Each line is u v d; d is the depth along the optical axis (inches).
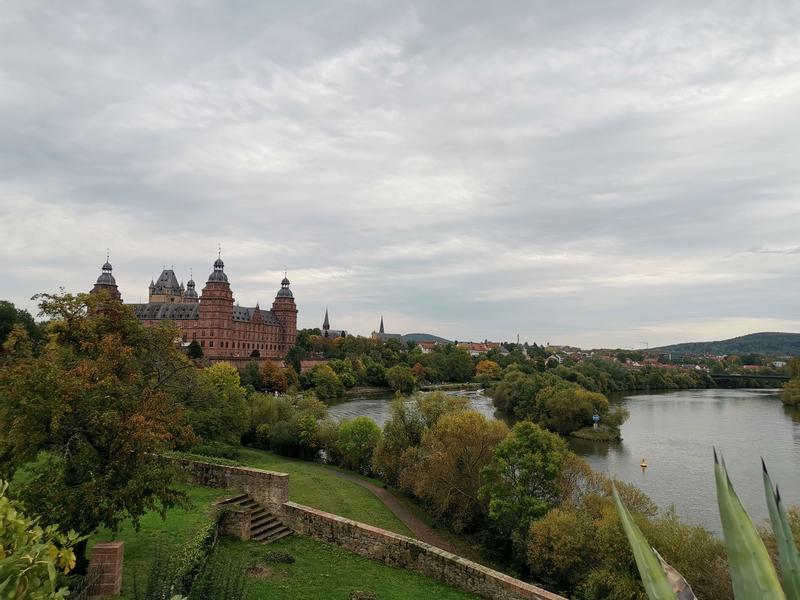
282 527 1238.9
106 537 957.8
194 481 1365.7
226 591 644.7
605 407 3676.2
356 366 7372.1
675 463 2723.9
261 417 3011.8
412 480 1953.7
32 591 313.9
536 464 1531.7
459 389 7711.6
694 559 1147.3
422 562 1095.0
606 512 1314.0
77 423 822.5
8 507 350.0
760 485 2316.7
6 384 810.8
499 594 989.2
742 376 7785.4
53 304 1050.1
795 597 144.5
